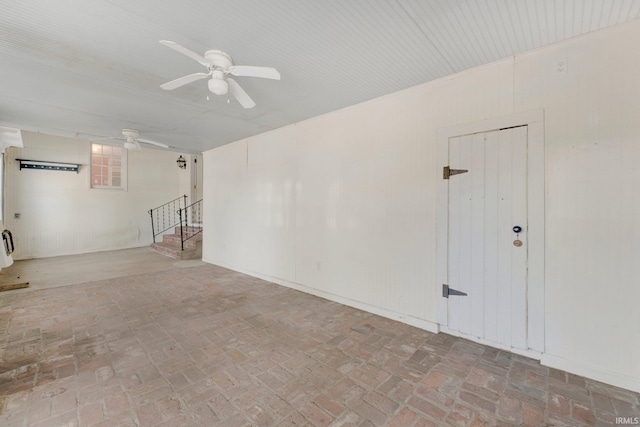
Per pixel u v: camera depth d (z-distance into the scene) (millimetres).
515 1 1710
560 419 1664
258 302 3682
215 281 4695
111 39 2098
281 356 2365
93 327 2906
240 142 5332
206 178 6410
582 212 2092
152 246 7922
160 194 8812
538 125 2254
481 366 2213
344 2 1719
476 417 1684
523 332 2348
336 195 3686
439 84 2771
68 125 4309
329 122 3744
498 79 2436
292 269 4324
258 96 3176
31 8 1741
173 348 2490
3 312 3299
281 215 4500
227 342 2602
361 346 2533
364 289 3400
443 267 2768
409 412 1726
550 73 2201
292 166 4293
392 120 3117
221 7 1752
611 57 1980
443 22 1917
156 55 2322
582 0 1690
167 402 1807
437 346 2531
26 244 6586
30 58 2361
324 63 2457
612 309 1992
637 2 1701
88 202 7492
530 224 2301
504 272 2432
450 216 2721
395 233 3111
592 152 2053
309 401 1824
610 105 1990
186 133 4824
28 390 1915
